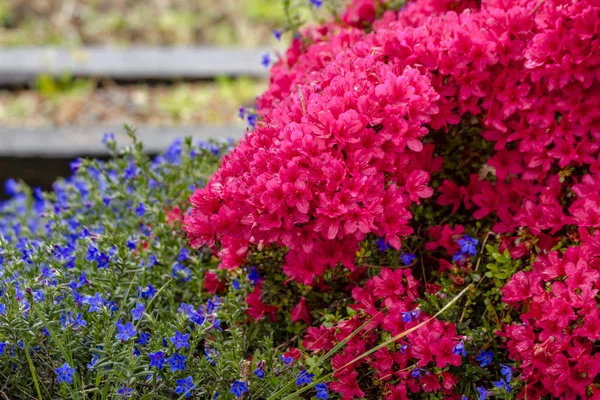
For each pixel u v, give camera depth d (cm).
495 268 213
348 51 238
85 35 491
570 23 218
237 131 387
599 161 217
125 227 272
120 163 279
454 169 240
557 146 221
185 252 246
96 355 206
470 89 220
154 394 200
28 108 424
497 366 214
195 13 517
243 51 466
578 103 219
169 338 203
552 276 203
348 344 210
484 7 240
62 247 246
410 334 205
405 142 207
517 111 228
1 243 239
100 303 209
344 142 202
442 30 228
